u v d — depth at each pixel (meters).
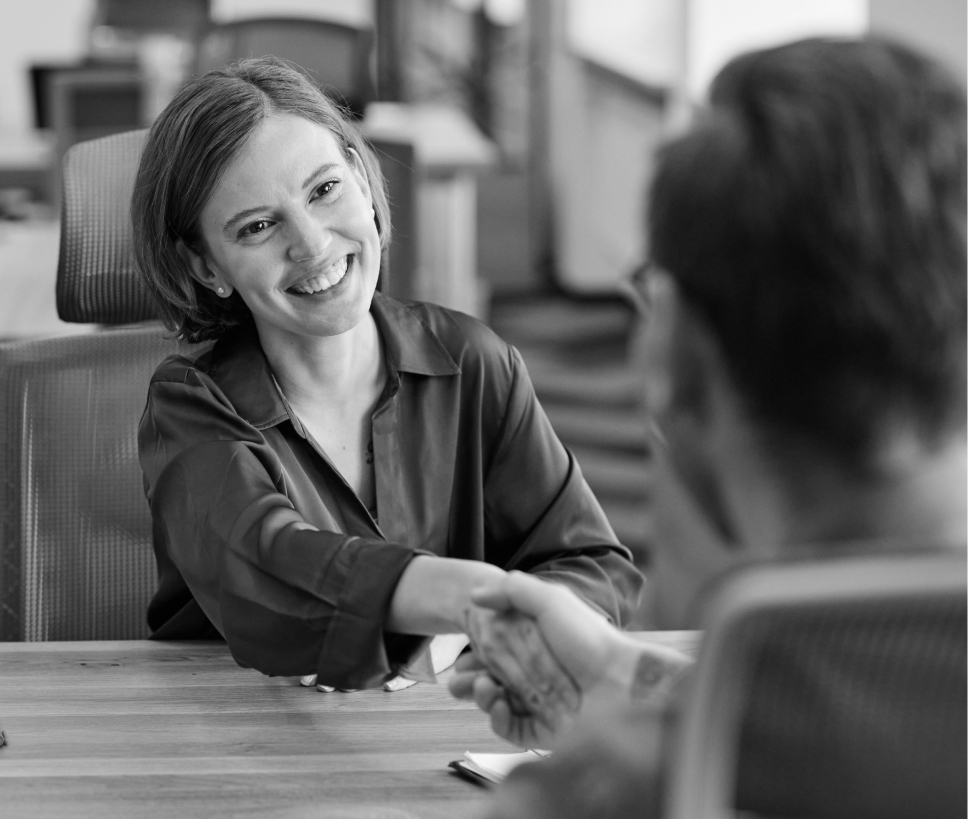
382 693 1.36
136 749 1.20
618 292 7.39
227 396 1.49
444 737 1.24
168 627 1.53
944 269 0.59
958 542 0.62
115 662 1.45
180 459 1.42
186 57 5.59
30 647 1.50
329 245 1.40
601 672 0.98
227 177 1.38
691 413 0.66
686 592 3.28
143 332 1.87
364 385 1.56
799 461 0.62
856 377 0.60
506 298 7.73
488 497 1.64
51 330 2.68
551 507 1.63
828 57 0.61
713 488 0.69
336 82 5.16
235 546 1.31
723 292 0.61
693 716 0.55
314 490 1.50
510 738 1.07
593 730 0.68
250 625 1.28
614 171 7.30
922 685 0.56
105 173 1.84
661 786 0.60
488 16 8.26
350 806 1.08
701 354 0.64
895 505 0.62
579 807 0.65
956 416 0.61
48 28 8.01
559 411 5.60
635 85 6.70
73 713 1.29
